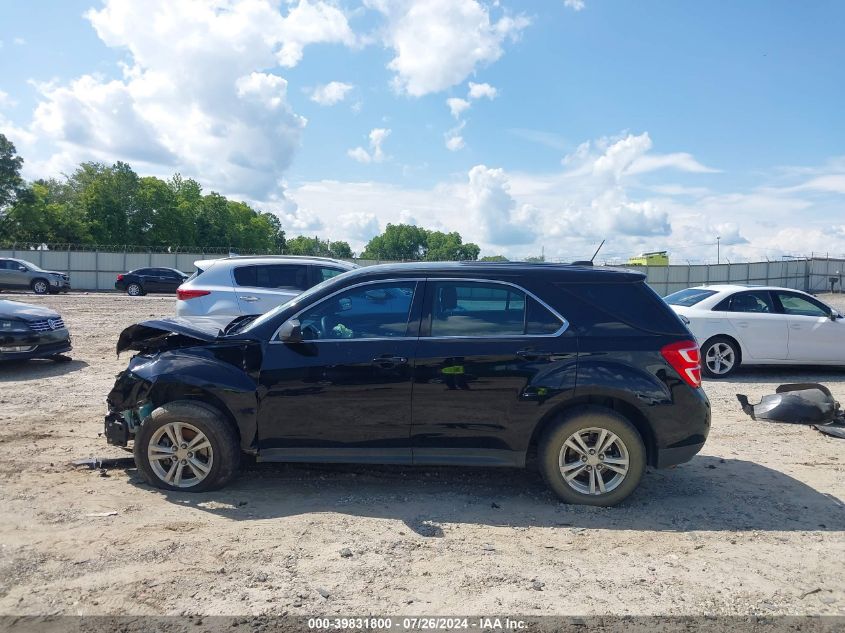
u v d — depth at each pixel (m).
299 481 5.23
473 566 3.78
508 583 3.58
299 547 3.96
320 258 10.16
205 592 3.40
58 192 84.62
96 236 67.69
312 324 4.88
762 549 4.12
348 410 4.72
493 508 4.73
